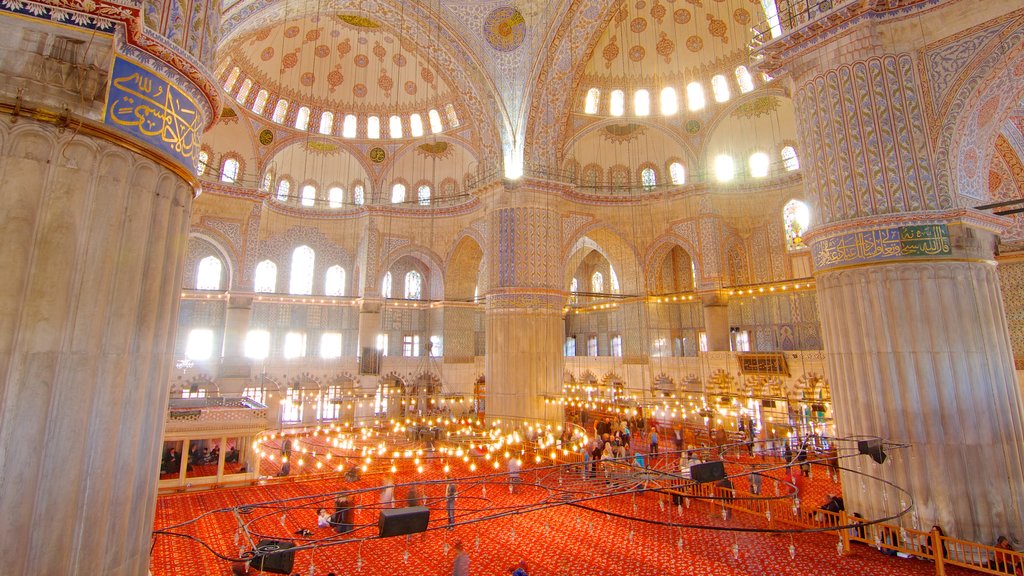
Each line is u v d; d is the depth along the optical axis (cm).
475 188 1842
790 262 2067
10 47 340
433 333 2700
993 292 794
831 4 865
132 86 388
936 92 798
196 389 1953
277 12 1444
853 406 823
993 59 752
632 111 2202
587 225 2297
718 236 2123
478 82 1791
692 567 819
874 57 833
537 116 1744
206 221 2053
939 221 779
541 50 1683
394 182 2519
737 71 2011
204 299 2150
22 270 333
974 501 725
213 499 1227
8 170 336
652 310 2339
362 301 2400
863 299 815
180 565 836
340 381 2375
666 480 529
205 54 473
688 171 2203
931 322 764
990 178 1210
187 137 440
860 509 826
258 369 2186
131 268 387
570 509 1114
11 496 316
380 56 2212
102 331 367
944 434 743
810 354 1695
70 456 341
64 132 355
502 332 1695
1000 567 684
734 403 1834
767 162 2136
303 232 2477
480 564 842
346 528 988
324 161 2466
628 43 2100
